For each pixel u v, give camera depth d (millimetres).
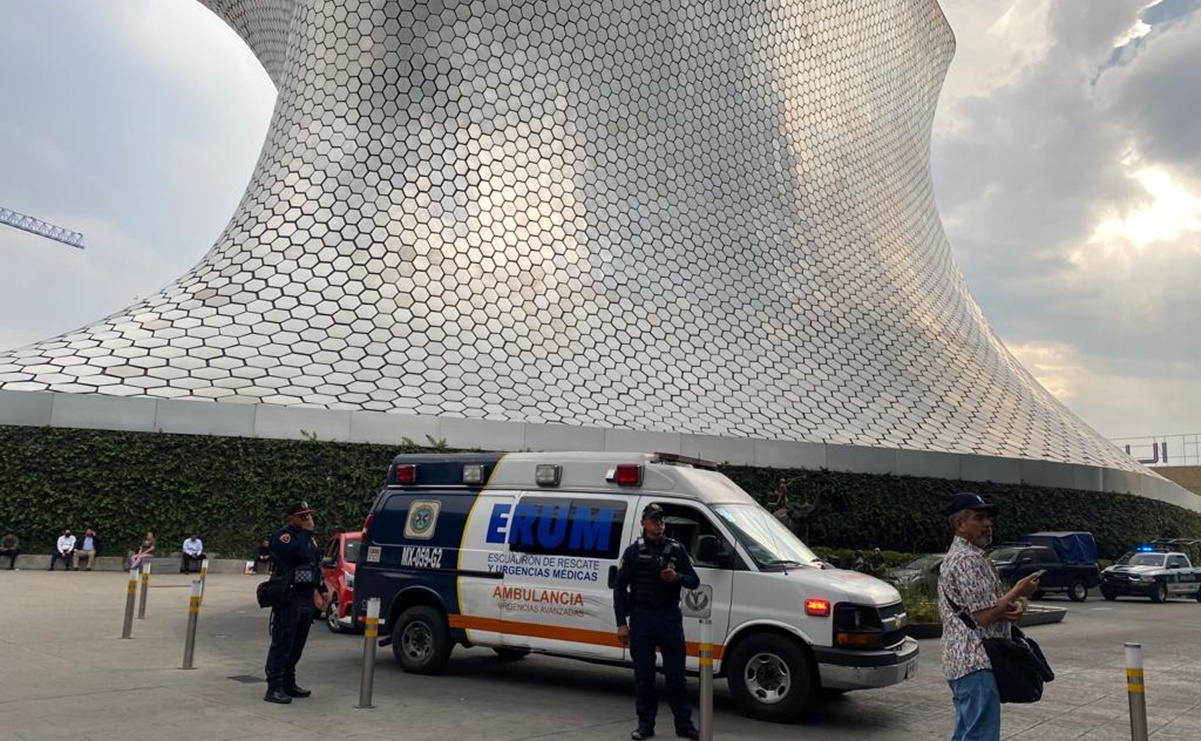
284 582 7988
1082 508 34125
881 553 23188
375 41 30891
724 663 8289
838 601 7875
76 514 22109
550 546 9203
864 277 39281
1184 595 27656
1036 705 8961
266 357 25547
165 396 23375
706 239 35031
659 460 9344
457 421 25031
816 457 29438
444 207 30047
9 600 14906
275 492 23312
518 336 28969
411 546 10109
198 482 22922
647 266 33031
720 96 37344
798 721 8000
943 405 35406
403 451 24406
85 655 9883
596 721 7703
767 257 36375
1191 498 42656
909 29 46969
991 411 36719
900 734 7570
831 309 36812
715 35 37438
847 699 9094
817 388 33094
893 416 33438
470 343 28031
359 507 23734
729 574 8367
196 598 9531
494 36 32094
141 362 24453
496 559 9477
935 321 40688
